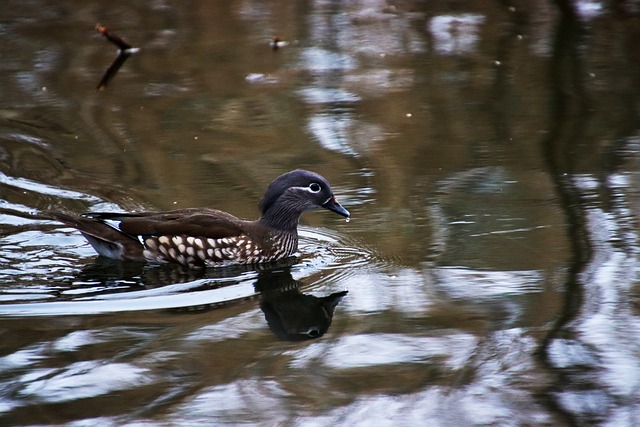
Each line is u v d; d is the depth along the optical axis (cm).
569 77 2038
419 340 1034
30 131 1752
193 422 862
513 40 2298
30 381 936
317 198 1346
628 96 1916
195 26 2409
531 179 1526
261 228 1336
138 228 1318
